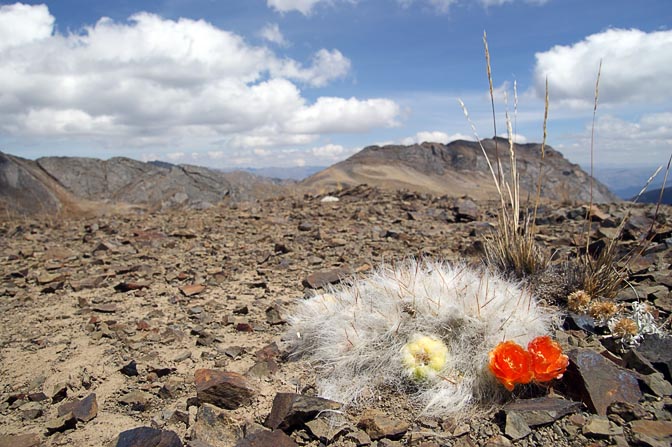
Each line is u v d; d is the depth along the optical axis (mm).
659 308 563
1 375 528
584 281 613
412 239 1127
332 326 519
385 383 454
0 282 917
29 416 439
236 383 448
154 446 361
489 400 421
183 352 569
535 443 358
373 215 1594
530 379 399
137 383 499
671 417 369
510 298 514
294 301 737
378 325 494
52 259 1119
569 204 1680
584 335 514
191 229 1477
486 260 781
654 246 800
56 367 542
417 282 534
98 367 538
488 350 449
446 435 378
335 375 476
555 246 929
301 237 1247
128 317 704
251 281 872
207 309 725
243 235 1349
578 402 394
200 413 412
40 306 770
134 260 1074
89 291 850
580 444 352
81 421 428
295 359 532
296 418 398
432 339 468
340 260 986
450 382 431
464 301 495
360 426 399
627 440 348
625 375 410
